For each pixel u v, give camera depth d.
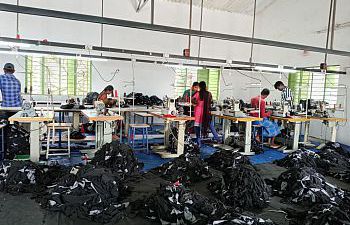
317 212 2.77
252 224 2.45
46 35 7.79
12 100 5.10
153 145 6.02
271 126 6.35
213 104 7.74
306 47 4.85
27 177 3.49
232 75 10.11
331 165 5.00
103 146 4.37
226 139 6.48
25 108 4.27
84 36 8.18
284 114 6.32
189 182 3.96
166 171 4.20
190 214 2.81
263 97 6.22
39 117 4.24
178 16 9.17
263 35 9.98
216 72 9.88
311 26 8.05
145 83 9.02
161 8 8.92
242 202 3.27
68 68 8.16
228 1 9.30
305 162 4.83
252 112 6.21
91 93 7.68
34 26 7.64
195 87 6.09
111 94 6.76
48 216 2.84
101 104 5.09
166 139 5.91
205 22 9.61
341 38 7.11
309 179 3.57
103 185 3.09
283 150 6.09
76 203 2.91
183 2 9.16
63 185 3.15
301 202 3.38
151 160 5.07
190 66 6.64
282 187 3.73
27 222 2.72
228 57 10.04
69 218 2.83
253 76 10.18
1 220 2.74
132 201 3.26
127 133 6.69
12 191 3.34
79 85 8.32
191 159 4.30
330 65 7.54
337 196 3.45
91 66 8.38
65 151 5.24
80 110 6.04
